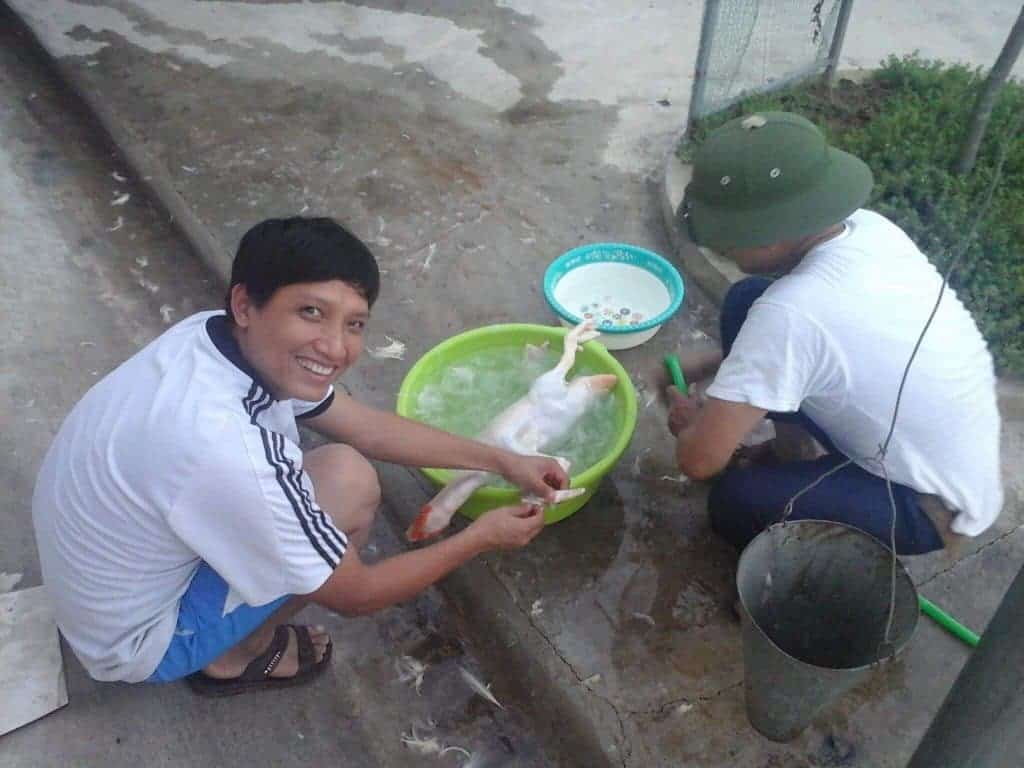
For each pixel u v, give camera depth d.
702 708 1.99
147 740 1.96
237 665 1.99
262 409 1.54
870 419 1.78
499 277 3.08
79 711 1.99
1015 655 1.23
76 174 3.52
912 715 1.96
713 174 1.77
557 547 2.29
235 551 1.53
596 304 2.95
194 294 3.07
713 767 1.90
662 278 2.88
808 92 3.63
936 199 3.00
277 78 3.98
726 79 3.38
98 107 3.78
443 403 2.48
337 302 1.43
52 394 2.69
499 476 2.19
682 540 2.30
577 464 2.36
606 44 4.24
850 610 1.88
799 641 2.03
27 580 2.22
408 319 2.93
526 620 2.15
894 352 1.69
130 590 1.61
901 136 3.28
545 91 3.93
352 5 4.49
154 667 1.72
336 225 1.46
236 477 1.43
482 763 1.96
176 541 1.56
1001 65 2.83
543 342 2.55
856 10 4.43
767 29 3.95
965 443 1.79
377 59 4.12
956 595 2.17
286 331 1.43
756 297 2.19
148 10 4.42
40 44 4.16
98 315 2.96
